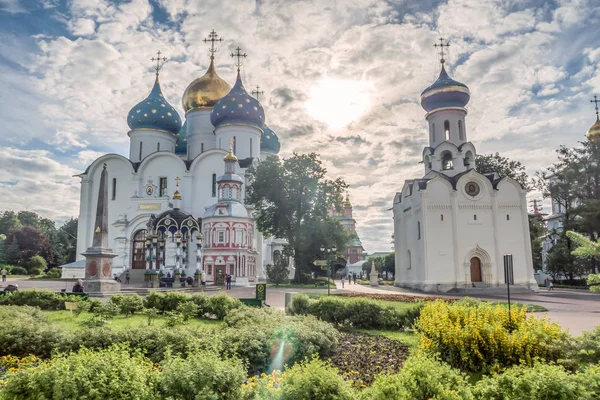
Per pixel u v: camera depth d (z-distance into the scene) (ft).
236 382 20.43
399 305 51.75
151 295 66.54
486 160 191.11
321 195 170.09
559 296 114.42
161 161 193.06
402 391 19.03
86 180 195.72
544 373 19.47
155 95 211.20
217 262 159.33
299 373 20.84
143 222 179.42
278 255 216.33
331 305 53.36
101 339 33.55
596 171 173.27
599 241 31.96
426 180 143.43
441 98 154.30
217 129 200.44
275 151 229.66
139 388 19.13
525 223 138.31
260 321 42.32
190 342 31.01
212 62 219.41
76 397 18.40
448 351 31.07
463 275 134.00
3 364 31.55
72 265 183.32
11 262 263.08
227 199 170.30
